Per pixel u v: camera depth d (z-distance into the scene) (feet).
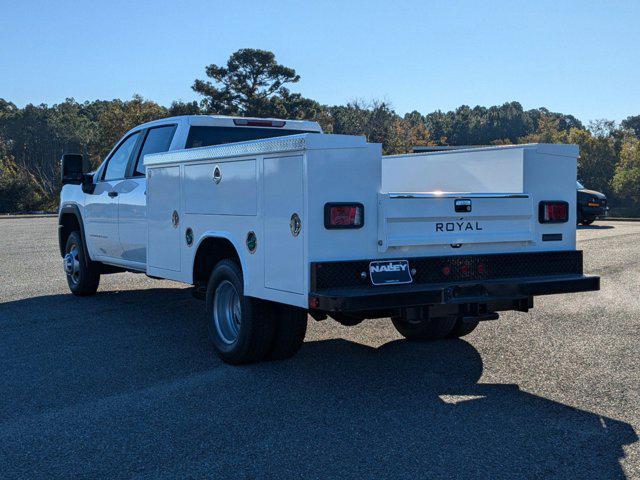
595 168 243.81
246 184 18.30
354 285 16.20
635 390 17.11
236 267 19.39
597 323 24.93
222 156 19.33
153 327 24.99
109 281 36.73
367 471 12.48
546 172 18.93
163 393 17.15
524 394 16.87
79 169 29.27
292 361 20.07
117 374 18.90
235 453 13.38
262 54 226.38
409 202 16.76
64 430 14.74
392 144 255.09
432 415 15.38
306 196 15.90
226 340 20.06
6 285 35.45
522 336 23.00
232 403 16.31
